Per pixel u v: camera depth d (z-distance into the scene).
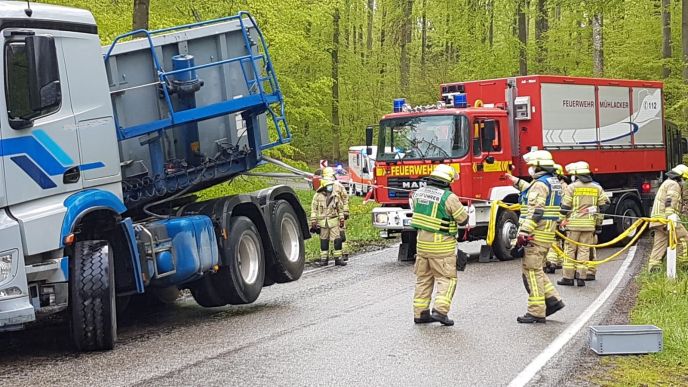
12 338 9.21
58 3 13.87
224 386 6.59
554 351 7.83
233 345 8.26
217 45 10.30
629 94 18.75
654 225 13.02
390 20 40.44
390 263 15.59
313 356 7.65
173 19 15.95
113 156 8.75
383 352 7.80
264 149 10.99
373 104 41.56
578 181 13.02
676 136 21.16
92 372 7.20
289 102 21.44
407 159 15.60
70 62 8.26
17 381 6.93
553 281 13.19
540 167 9.77
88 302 8.01
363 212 25.39
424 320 9.32
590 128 17.47
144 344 8.50
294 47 19.78
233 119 10.73
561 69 32.41
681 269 13.02
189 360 7.60
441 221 9.20
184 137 10.32
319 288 12.45
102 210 8.46
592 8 23.19
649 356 7.63
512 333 8.76
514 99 16.19
